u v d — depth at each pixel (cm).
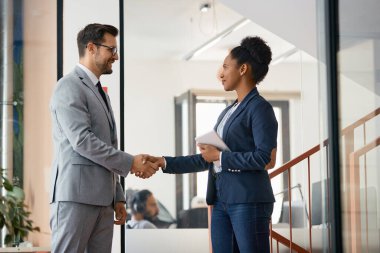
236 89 340
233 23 882
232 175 327
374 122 372
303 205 648
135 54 919
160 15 911
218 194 334
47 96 566
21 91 566
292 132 929
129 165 330
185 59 922
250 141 330
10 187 537
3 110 564
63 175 320
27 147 563
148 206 823
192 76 926
